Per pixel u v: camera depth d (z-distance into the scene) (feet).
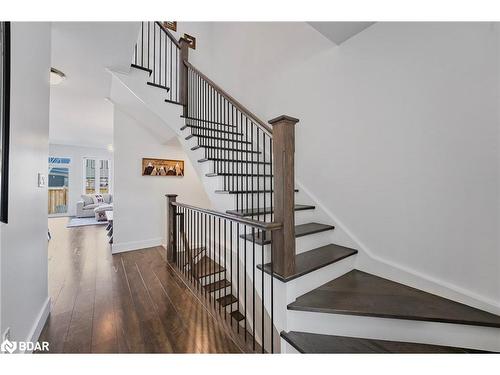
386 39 6.43
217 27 14.90
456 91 5.18
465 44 5.04
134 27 6.75
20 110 4.33
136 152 13.10
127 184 12.80
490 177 4.78
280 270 5.32
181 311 6.57
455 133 5.22
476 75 4.90
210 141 10.90
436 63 5.49
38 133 5.39
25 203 4.62
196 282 8.52
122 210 12.62
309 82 8.81
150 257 11.53
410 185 6.01
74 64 8.59
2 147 3.52
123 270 9.73
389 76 6.39
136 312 6.49
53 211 26.45
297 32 9.30
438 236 5.54
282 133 5.21
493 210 4.75
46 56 5.95
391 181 6.40
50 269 9.80
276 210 5.36
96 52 7.85
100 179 29.60
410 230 6.04
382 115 6.56
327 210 8.09
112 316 6.27
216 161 9.20
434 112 5.54
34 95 5.09
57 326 5.79
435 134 5.54
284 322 5.29
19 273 4.34
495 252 4.74
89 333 5.54
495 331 4.48
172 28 14.02
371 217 6.88
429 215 5.68
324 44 8.23
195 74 11.29
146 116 11.04
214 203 8.89
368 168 6.93
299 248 6.83
